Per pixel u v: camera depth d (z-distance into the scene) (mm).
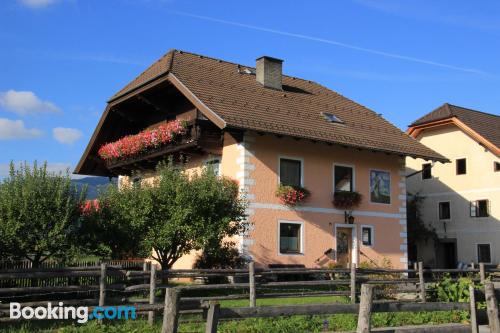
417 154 23000
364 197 22578
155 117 24297
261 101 21672
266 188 20000
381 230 22859
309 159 21328
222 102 19797
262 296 13180
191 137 20000
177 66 21891
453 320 12711
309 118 21969
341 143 20719
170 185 15961
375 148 21656
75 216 14289
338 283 14391
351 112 25156
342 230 22016
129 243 15281
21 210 13367
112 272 11719
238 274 13469
